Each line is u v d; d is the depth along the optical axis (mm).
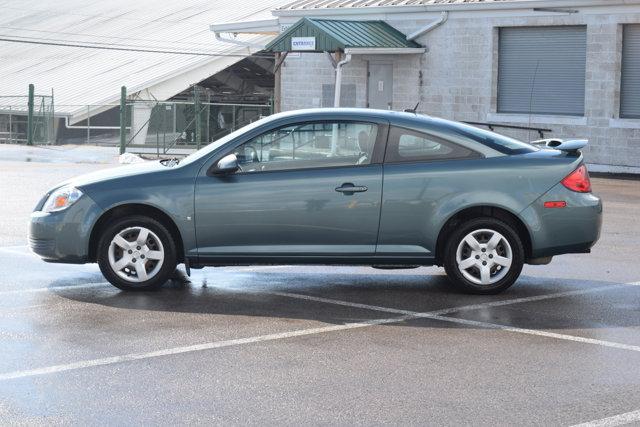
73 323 9289
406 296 10680
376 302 10352
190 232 10602
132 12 60938
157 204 10570
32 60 58219
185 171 10680
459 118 30297
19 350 8297
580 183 10711
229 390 7195
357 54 32219
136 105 46375
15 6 68500
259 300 10414
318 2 34281
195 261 10680
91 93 48406
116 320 9422
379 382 7414
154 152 39219
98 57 54594
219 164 10492
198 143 38344
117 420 6523
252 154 10664
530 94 28938
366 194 10539
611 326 9289
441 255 10773
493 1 28812
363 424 6449
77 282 11258
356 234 10594
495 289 10703
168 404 6867
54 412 6680
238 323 9359
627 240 14836
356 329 9141
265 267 12430
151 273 10758
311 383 7379
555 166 10680
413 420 6535
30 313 9680
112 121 48438
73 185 10812
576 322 9445
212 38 50781
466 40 29922
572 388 7273
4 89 53750
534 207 10602
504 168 10594
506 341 8703
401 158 10633
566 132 28109
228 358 8094
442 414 6660
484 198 10531
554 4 27609
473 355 8211
